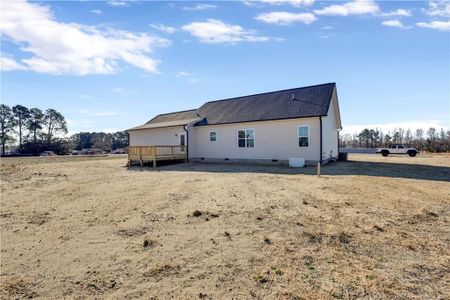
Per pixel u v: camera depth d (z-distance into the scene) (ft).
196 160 73.56
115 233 17.34
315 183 33.94
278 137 60.08
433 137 162.61
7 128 209.56
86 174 48.26
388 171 46.60
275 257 13.57
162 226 18.48
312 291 10.61
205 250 14.53
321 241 15.49
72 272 12.45
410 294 10.35
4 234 17.31
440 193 27.86
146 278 11.84
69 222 19.65
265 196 26.63
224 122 67.51
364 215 20.21
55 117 228.02
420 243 15.23
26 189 32.81
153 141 80.23
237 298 10.27
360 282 11.21
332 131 68.33
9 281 11.68
